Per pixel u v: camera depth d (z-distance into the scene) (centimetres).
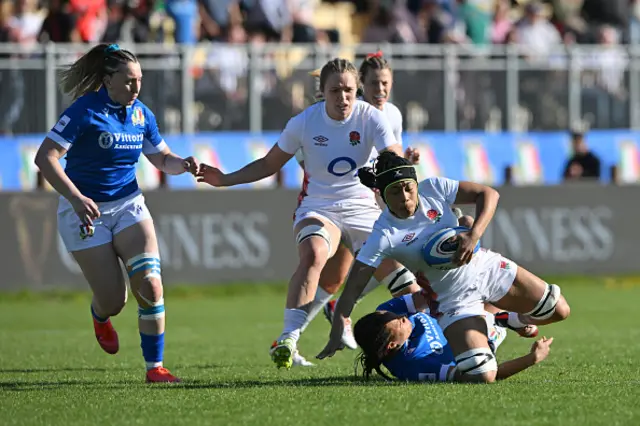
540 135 6144
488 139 6062
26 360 3098
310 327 4088
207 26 6381
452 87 5994
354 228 2777
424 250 2258
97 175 2491
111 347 2848
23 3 6209
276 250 5388
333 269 2930
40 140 5506
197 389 2325
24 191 5134
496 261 2341
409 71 5950
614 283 5631
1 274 5112
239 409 2033
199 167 2691
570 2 7262
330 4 7119
